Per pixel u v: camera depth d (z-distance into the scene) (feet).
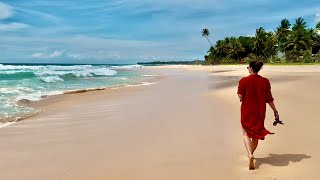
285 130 25.05
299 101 39.01
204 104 41.98
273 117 29.99
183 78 119.34
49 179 17.04
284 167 17.39
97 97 54.85
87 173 17.75
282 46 286.46
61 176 17.42
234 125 28.48
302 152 19.77
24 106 44.45
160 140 24.16
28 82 87.66
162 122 30.94
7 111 39.96
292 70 148.46
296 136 23.26
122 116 35.24
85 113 38.32
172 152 21.02
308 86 58.49
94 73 160.15
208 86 73.77
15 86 73.72
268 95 18.15
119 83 94.17
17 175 17.76
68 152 21.91
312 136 23.06
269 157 19.16
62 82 96.32
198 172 17.24
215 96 49.90
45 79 100.22
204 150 21.20
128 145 23.12
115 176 17.13
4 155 21.50
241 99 18.33
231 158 19.35
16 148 23.17
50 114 38.01
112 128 29.12
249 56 341.00
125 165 18.83
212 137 24.50
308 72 130.93
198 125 28.99
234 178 16.22
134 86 78.84
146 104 44.27
